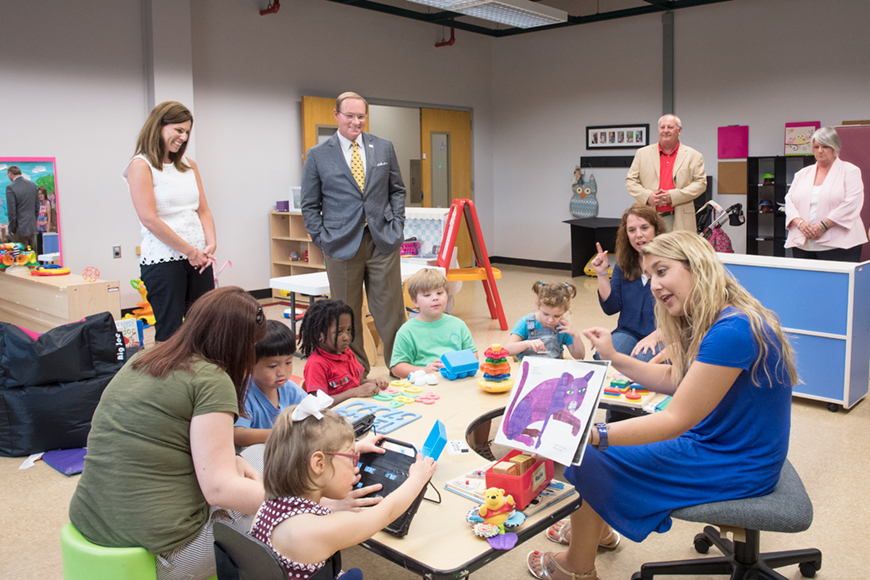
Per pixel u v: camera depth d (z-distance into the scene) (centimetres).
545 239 870
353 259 349
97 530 138
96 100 553
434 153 833
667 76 732
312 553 118
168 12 573
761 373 153
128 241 585
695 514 157
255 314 146
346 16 725
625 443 155
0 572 206
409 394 223
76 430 295
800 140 641
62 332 299
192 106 597
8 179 509
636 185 496
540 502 148
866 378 346
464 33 852
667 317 175
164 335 310
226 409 138
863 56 616
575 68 811
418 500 138
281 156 689
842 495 246
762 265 344
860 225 405
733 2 684
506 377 229
